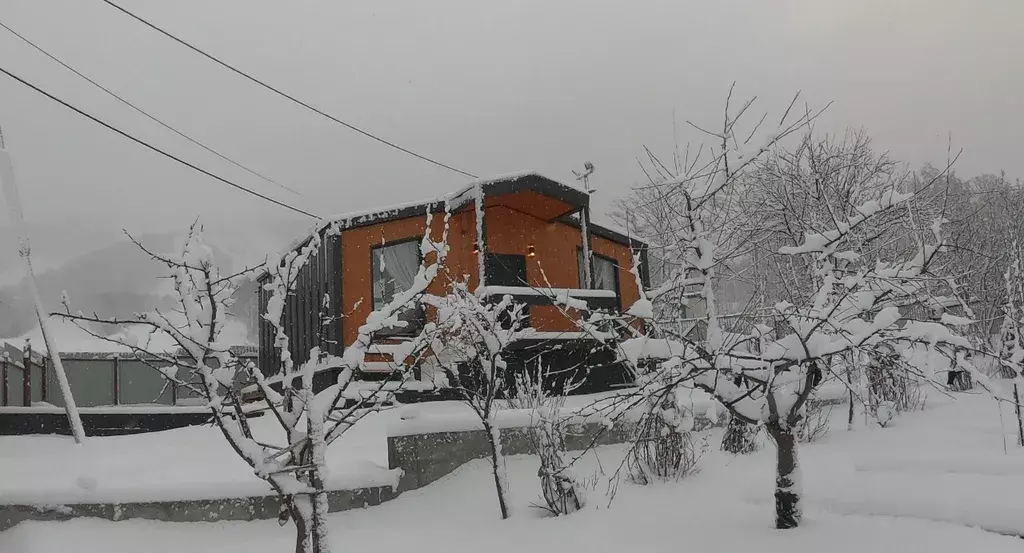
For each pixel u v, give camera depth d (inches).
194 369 154.4
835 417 360.2
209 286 151.9
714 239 238.8
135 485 237.0
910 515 191.5
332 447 305.0
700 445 298.0
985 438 274.5
